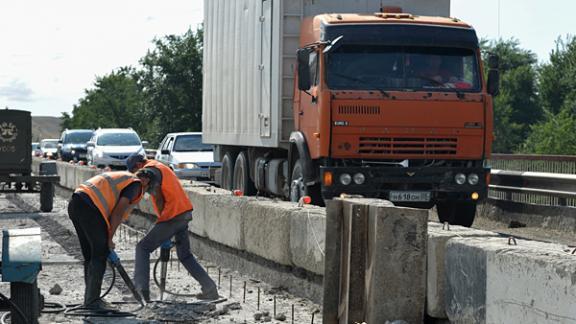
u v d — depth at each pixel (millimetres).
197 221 14414
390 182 15773
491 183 19562
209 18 24719
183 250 10367
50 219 21641
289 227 10648
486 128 16000
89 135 54125
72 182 30969
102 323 9039
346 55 15820
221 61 23266
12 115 24766
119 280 11781
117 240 16562
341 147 15609
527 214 17906
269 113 18766
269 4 18781
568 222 16641
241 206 12234
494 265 6770
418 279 7863
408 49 15938
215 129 23984
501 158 21234
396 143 15719
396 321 7754
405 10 18203
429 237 7816
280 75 18141
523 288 6402
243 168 22219
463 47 16125
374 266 7859
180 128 92062
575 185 16672
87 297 9633
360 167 15703
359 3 18203
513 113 106000
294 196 17062
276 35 18250
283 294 10805
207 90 25000
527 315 6352
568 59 92250
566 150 78938
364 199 8547
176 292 10930
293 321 9109
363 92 15641
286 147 18266
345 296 8320
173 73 91188
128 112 150375
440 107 15797
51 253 14633
